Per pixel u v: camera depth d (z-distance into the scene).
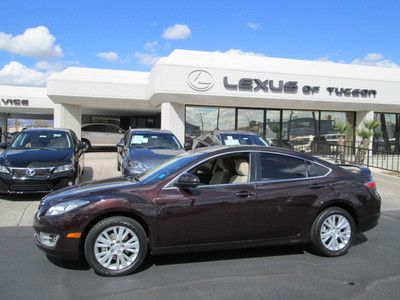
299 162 5.80
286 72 18.11
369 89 19.34
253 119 19.86
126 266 4.94
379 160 18.45
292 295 4.38
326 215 5.68
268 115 20.08
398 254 5.91
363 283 4.74
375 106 20.00
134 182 5.40
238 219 5.31
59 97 20.19
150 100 20.28
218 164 5.60
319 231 5.64
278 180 5.59
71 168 9.72
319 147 19.28
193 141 16.20
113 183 5.46
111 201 4.91
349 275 5.00
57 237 4.86
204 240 5.23
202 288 4.55
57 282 4.71
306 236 5.64
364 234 7.09
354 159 17.61
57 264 5.32
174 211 5.07
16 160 9.55
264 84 17.80
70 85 19.91
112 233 4.95
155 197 5.05
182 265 5.31
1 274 4.95
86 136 24.52
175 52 18.17
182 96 17.33
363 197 5.89
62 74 20.53
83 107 23.75
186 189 5.19
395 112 21.77
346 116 21.30
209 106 19.17
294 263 5.44
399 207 9.82
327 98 18.70
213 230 5.23
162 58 17.67
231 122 19.56
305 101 18.53
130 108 24.05
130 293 4.41
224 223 5.27
